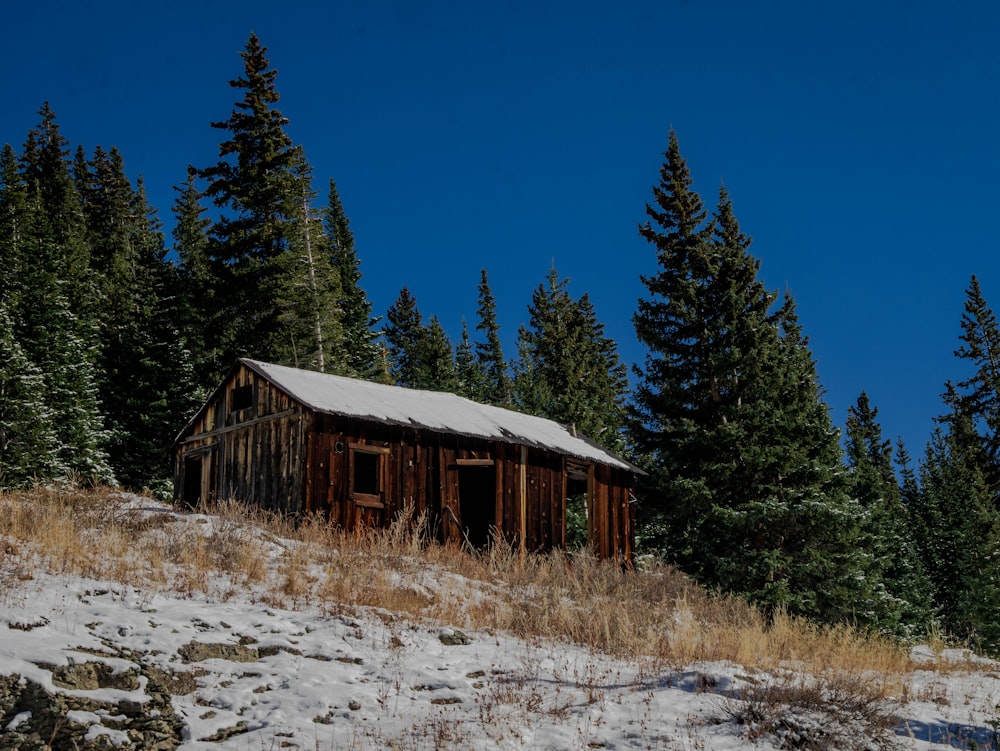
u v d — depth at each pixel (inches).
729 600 811.4
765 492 1107.3
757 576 1066.1
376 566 610.5
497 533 939.3
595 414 1758.1
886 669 612.4
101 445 1448.1
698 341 1206.3
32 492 717.9
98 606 421.1
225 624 436.8
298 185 1520.7
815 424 1175.0
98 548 523.8
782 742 355.3
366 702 379.9
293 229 1509.6
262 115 1533.0
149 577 492.4
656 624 609.0
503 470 983.6
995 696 543.5
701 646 528.1
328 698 376.5
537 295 2591.0
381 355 2573.8
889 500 2128.4
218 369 1549.0
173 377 1552.7
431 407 1002.7
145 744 326.0
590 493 1092.5
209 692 371.6
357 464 948.6
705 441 1117.1
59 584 442.0
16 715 313.7
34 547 498.9
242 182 1520.7
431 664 437.1
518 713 376.5
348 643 448.5
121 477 1472.7
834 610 1065.5
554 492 1042.7
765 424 1119.6
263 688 383.6
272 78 1560.0
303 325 1546.5
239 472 911.7
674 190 1285.7
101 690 341.1
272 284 1477.6
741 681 439.5
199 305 1510.8
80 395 1407.5
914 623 1451.8
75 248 1921.8
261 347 1501.0
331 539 685.9
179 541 577.9
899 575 1686.8
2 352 1285.7
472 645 488.7
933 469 2266.2
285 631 446.9
